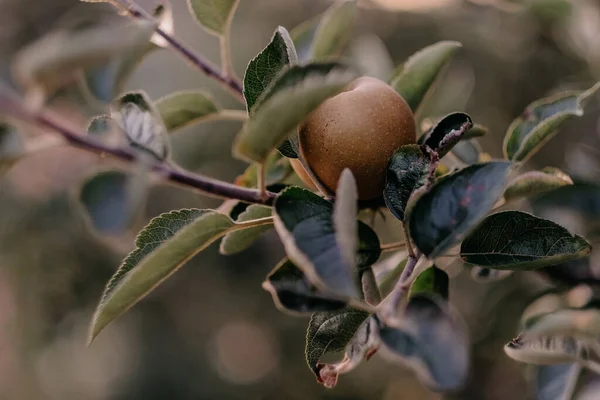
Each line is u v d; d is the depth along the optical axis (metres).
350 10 0.70
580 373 0.65
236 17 1.50
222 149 1.45
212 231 0.50
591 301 0.66
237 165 1.47
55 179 1.62
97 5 1.46
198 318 1.88
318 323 0.52
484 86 1.16
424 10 1.20
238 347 1.95
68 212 1.60
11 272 1.69
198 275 1.79
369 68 0.77
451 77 1.17
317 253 0.44
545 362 0.58
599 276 0.70
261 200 0.50
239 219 0.56
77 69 0.42
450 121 0.54
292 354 1.84
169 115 0.65
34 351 1.85
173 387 1.84
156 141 0.50
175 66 1.44
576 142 0.99
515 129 0.62
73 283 1.72
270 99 0.44
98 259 1.69
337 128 0.52
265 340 1.91
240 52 1.47
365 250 0.53
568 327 0.56
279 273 0.48
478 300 1.18
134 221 0.45
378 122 0.52
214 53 1.46
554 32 1.03
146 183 0.44
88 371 1.96
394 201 0.52
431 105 1.08
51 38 0.42
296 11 1.49
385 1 1.20
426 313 0.43
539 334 0.57
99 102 0.47
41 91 0.43
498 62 1.14
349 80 0.44
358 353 0.48
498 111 1.17
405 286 0.48
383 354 0.49
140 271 0.50
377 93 0.53
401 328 0.43
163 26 0.63
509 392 1.23
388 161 0.52
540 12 1.00
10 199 1.63
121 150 0.45
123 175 0.47
